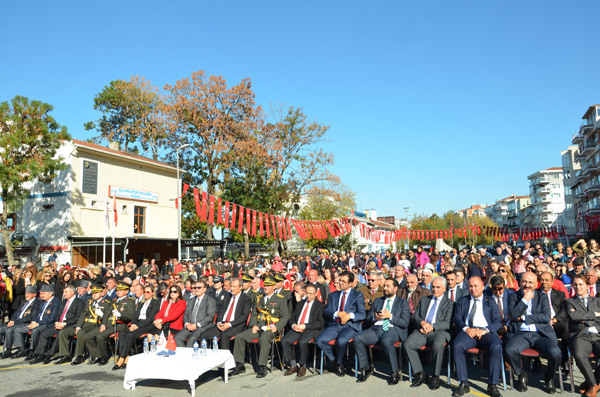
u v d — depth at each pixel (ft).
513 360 22.24
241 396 22.90
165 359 24.03
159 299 31.58
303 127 127.54
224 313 29.78
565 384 23.03
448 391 22.61
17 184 74.23
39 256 83.66
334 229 65.92
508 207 422.82
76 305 32.17
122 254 93.20
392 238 88.17
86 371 28.68
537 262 33.83
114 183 93.61
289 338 26.76
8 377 27.73
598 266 30.76
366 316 28.17
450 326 24.63
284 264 80.23
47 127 75.61
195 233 137.80
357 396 22.25
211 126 120.98
